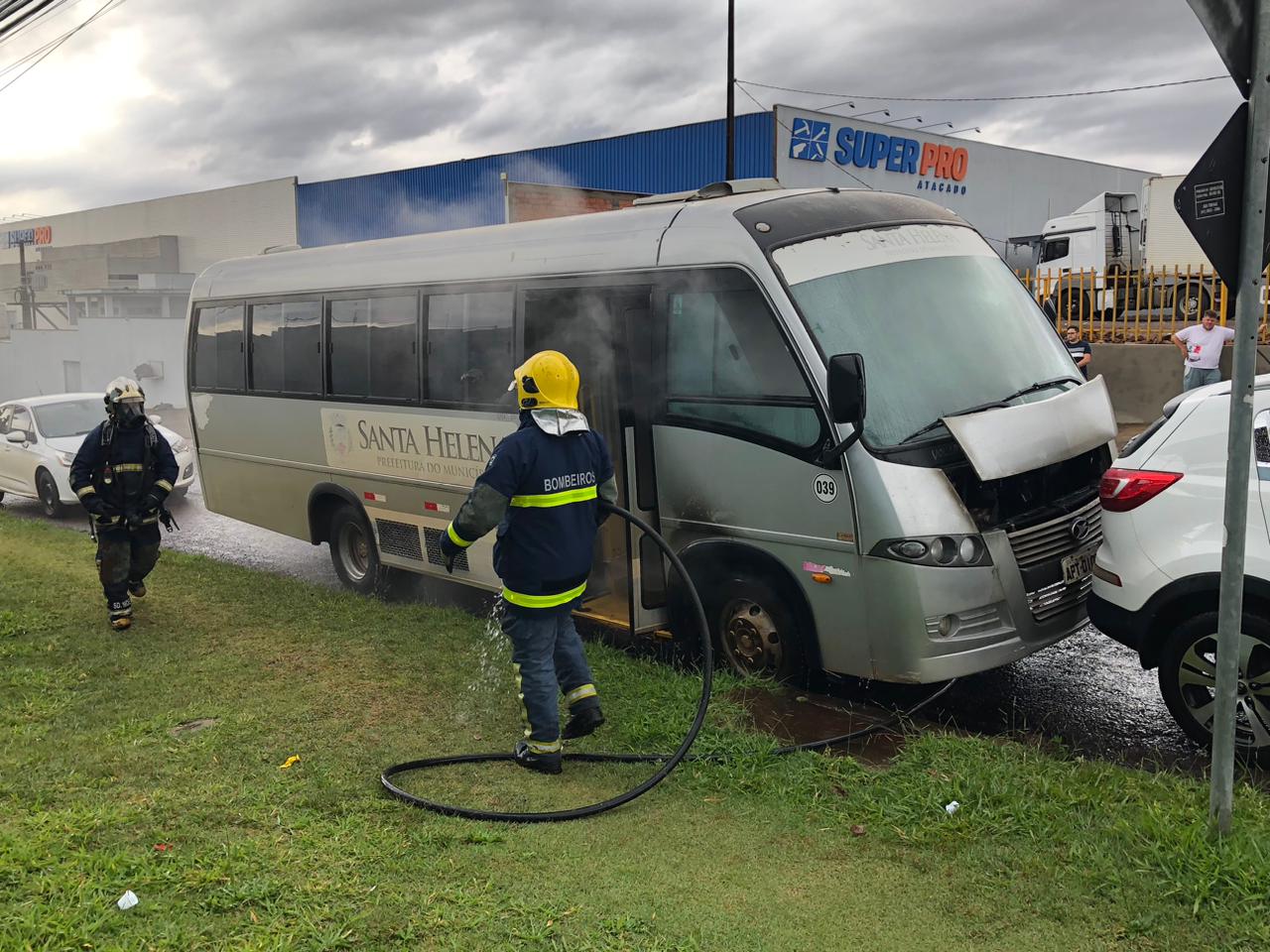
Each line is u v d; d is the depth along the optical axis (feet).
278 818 14.05
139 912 11.46
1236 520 12.00
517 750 16.22
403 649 22.43
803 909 11.69
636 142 113.50
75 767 15.97
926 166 114.11
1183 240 80.84
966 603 17.54
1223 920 11.04
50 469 46.88
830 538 18.30
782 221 19.83
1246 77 11.41
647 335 21.03
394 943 10.96
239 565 33.40
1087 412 19.30
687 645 21.68
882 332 18.98
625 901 11.85
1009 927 11.24
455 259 25.39
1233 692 12.23
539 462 15.39
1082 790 14.05
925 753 15.83
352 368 28.45
